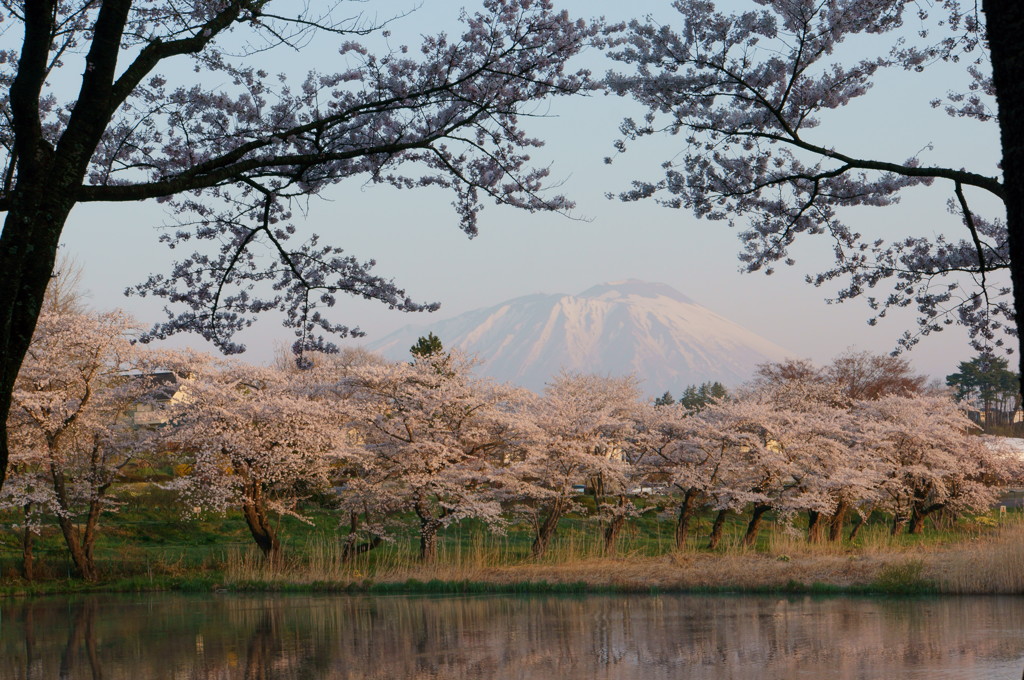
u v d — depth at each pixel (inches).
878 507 1657.2
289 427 1207.6
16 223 289.4
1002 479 1681.8
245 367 1258.6
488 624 813.2
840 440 1528.1
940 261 499.2
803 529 1685.5
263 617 889.5
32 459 1139.3
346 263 516.7
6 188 351.3
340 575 1151.0
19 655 703.1
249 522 1211.9
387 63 465.4
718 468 1343.5
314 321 537.3
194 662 662.5
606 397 1413.6
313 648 712.4
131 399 1239.5
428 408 1214.3
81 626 850.1
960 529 1692.9
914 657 607.5
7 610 975.0
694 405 1476.4
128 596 1087.0
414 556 1283.2
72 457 1184.8
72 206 302.7
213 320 507.2
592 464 1254.3
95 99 303.6
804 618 794.2
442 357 1267.2
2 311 282.0
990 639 666.8
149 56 329.7
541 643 709.9
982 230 491.5
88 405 1162.0
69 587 1133.7
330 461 1293.1
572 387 1446.9
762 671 581.0
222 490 1165.1
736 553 1245.7
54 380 1161.4
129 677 613.3
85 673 629.6
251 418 1212.5
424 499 1202.6
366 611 916.6
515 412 1293.1
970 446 1626.5
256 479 1208.8
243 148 370.0
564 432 1320.1
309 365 550.0
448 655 669.9
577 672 597.0
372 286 519.5
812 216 506.3
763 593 976.9
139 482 1750.7
